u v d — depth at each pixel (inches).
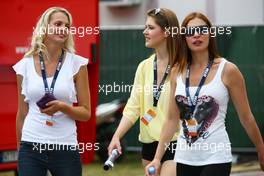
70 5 902.4
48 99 547.8
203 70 529.0
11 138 886.4
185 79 531.8
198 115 523.5
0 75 876.6
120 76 1439.5
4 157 882.1
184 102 527.8
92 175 1127.6
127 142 1440.7
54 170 565.3
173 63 547.2
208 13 1729.8
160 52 617.6
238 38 1380.4
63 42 569.3
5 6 884.0
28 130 562.6
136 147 1439.5
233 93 527.8
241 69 1381.6
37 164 561.9
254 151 1380.4
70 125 564.7
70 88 563.8
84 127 921.5
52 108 549.3
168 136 559.8
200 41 526.6
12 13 884.6
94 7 910.4
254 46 1379.2
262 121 1378.0
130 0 1795.0
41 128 559.5
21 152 564.7
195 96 524.1
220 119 524.7
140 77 624.1
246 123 539.5
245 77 1382.9
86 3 908.0
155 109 614.5
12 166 886.4
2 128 879.7
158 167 558.3
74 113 560.1
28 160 561.0
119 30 1445.6
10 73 881.5
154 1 1798.7
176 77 542.3
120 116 1307.8
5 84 881.5
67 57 569.3
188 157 526.3
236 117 1382.9
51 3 896.9
